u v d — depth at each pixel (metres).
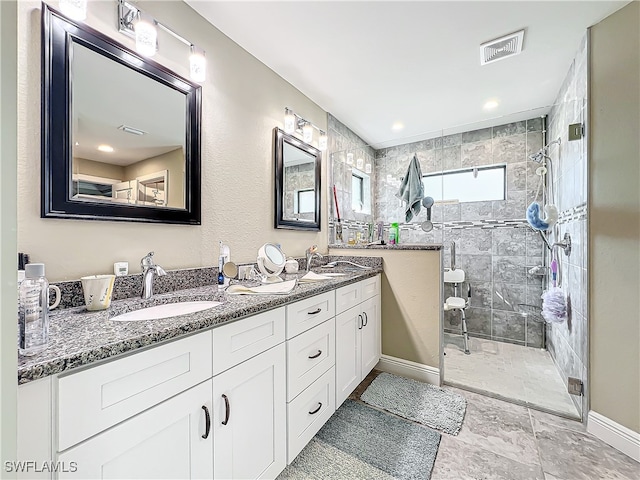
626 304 1.38
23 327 0.57
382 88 2.22
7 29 0.44
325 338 1.47
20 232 0.91
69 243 1.02
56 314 0.91
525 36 1.63
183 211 1.38
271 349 1.10
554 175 2.34
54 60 0.96
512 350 2.65
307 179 2.34
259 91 1.87
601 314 1.48
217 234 1.58
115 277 1.09
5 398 0.43
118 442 0.65
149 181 1.25
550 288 2.28
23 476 0.51
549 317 2.05
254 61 1.83
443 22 1.52
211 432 0.86
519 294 2.78
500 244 2.85
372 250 2.29
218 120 1.58
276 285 1.47
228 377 0.92
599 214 1.49
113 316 0.94
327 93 2.29
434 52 1.77
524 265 2.75
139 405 0.69
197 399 0.82
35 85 0.93
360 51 1.78
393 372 2.18
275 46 1.73
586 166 1.56
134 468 0.68
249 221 1.79
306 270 2.23
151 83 1.26
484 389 1.94
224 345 0.91
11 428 0.44
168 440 0.75
